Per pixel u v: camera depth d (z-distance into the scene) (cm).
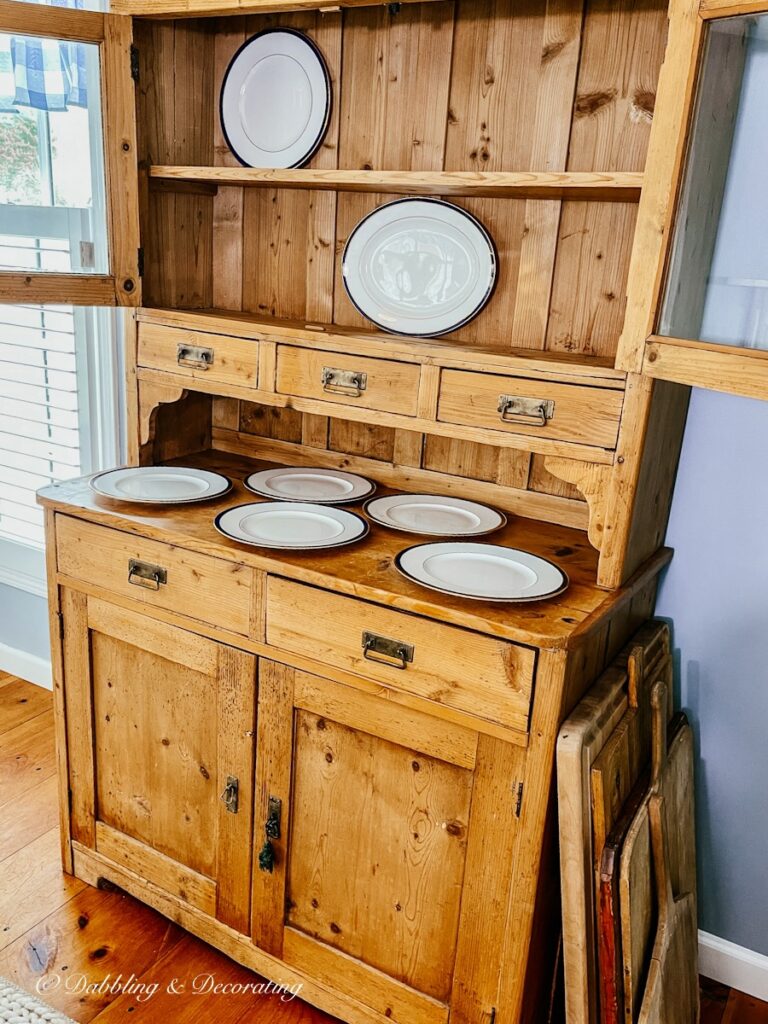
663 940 140
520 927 135
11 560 253
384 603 133
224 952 171
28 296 166
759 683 164
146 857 178
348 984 156
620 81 147
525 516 175
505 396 143
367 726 142
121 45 162
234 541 150
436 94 163
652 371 127
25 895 184
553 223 158
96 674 175
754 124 114
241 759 158
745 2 108
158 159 178
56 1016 151
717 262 119
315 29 171
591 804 129
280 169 157
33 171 168
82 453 232
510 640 125
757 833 171
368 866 150
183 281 191
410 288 168
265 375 168
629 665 143
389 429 186
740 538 160
